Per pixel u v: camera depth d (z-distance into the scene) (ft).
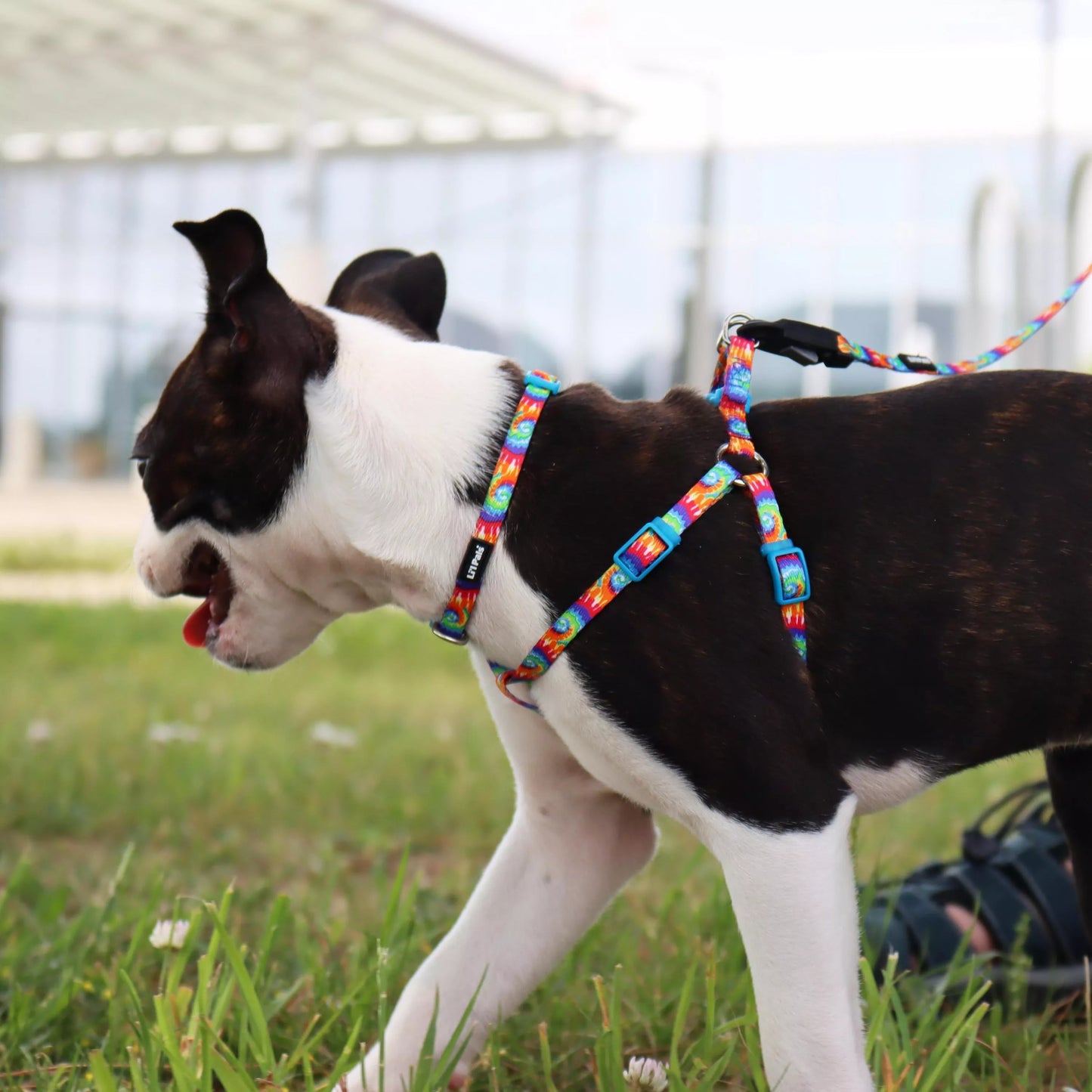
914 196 52.06
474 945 7.85
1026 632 6.95
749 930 6.52
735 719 6.55
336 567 7.51
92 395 69.77
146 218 68.03
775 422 7.34
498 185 58.80
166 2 48.65
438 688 22.07
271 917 8.67
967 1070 7.76
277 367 7.18
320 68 53.36
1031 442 7.11
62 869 11.87
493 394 7.36
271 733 17.29
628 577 6.72
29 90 60.13
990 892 9.66
